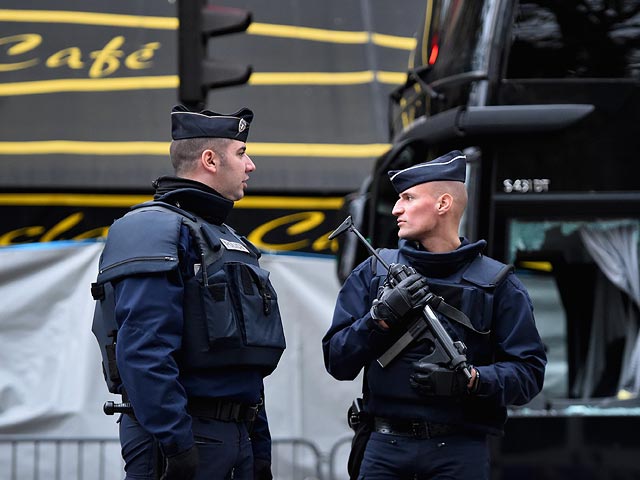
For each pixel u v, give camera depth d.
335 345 12.93
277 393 29.56
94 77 34.12
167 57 35.12
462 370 12.33
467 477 12.84
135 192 30.98
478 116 18.44
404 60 36.06
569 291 18.67
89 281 29.59
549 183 18.50
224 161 12.61
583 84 18.73
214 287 12.04
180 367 11.94
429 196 13.19
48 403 28.88
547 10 18.94
